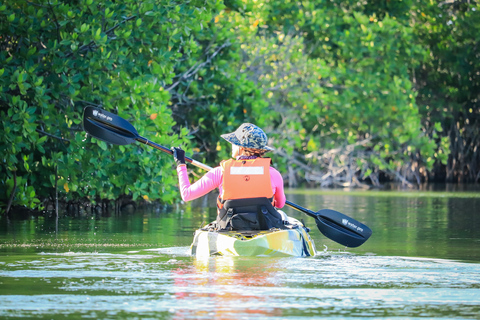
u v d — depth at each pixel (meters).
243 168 17.77
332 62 70.81
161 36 33.84
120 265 15.57
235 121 45.28
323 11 70.31
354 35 69.50
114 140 21.59
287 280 13.63
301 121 72.19
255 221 17.62
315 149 67.88
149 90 33.38
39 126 33.38
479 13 84.12
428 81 89.44
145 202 39.91
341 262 16.27
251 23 57.91
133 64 33.41
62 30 32.16
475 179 88.88
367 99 70.81
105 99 32.19
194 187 18.23
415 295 12.35
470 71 87.75
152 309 11.12
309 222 30.36
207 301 11.71
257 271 14.70
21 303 11.55
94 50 33.19
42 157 31.59
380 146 78.75
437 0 86.44
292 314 10.90
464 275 14.47
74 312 10.94
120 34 32.50
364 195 53.75
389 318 10.74
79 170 32.22
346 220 20.14
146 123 33.28
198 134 46.75
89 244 20.31
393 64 71.62
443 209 38.19
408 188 69.88
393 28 72.50
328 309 11.24
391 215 33.75
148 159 32.97
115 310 11.06
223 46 45.81
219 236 17.38
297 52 61.75
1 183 32.38
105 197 35.78
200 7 36.03
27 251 18.39
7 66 30.23
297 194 55.31
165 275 14.12
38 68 31.62
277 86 60.69
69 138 33.41
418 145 72.06
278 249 17.12
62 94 32.31
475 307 11.48
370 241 22.14
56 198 32.16
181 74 44.00
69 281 13.46
